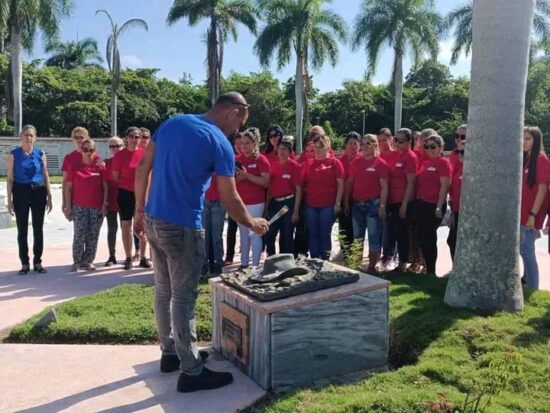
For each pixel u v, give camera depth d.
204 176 3.31
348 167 7.18
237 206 3.40
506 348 3.82
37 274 7.23
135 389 3.53
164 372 3.78
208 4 31.39
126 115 45.53
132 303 5.36
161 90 49.81
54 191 23.33
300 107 31.94
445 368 3.54
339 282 3.68
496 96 4.50
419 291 5.40
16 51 27.27
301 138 32.06
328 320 3.55
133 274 7.21
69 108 42.59
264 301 3.46
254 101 44.62
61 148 36.22
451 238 6.53
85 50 50.81
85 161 7.38
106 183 7.56
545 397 3.28
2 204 12.35
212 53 32.28
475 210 4.61
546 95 40.03
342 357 3.62
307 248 7.19
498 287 4.59
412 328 4.25
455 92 48.31
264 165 6.54
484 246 4.59
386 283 3.72
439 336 4.10
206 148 3.26
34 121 42.91
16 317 5.27
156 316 3.76
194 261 3.36
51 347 4.32
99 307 5.26
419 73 55.06
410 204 6.45
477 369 3.55
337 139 44.19
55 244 9.90
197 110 50.47
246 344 3.64
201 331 4.69
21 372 3.81
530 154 5.38
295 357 3.48
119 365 3.93
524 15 4.46
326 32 31.52
